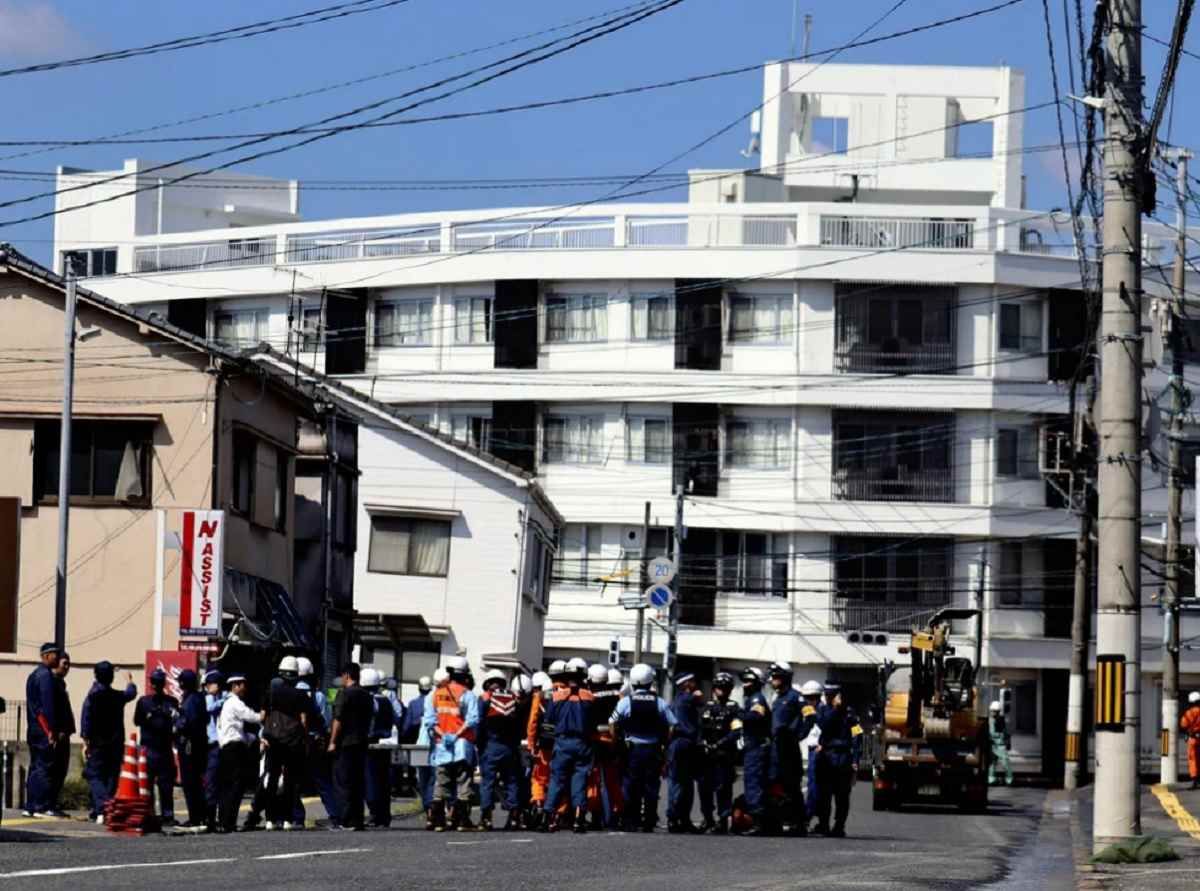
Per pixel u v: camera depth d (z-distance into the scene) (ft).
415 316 243.60
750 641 234.79
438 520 206.90
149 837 76.02
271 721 87.45
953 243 234.79
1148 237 228.22
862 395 232.53
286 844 71.77
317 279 245.45
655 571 189.16
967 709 140.77
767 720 94.84
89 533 136.67
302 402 155.43
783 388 232.53
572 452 238.89
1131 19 78.13
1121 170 78.43
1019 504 235.40
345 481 173.78
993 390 232.53
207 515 121.70
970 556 235.40
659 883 58.39
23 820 82.17
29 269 137.49
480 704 90.99
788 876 62.95
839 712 98.58
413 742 112.06
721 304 234.38
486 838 79.97
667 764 98.78
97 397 137.28
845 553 235.61
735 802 96.22
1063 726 238.07
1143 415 86.12
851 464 234.79
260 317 250.16
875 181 257.14
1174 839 91.15
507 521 206.39
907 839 98.27
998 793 178.19
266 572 149.28
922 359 233.35
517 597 205.87
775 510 234.17
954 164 256.73
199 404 136.87
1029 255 232.94
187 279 251.60
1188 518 227.20
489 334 239.09
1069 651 235.81
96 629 136.05
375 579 207.51
